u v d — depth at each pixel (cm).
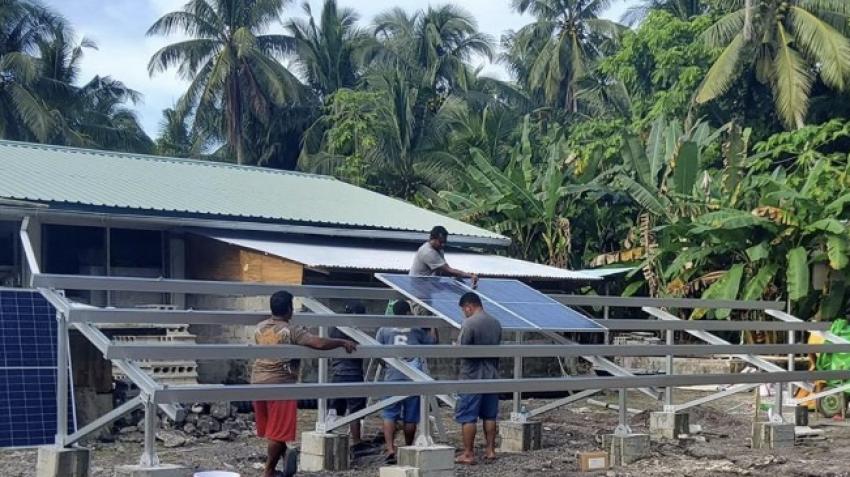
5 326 1023
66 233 1659
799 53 2856
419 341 1094
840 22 2841
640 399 1809
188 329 1795
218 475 739
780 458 1098
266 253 1678
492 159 3388
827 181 2175
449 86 4700
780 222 1961
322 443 999
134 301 1733
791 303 2055
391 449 1074
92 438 1203
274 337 811
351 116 3647
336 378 1152
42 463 805
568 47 4788
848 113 2919
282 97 4272
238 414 1407
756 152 2834
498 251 2600
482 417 1078
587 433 1306
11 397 967
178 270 1795
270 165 4578
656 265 2281
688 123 2920
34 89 4134
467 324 962
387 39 4991
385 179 3612
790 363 1277
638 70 3375
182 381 1405
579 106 4734
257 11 4334
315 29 4828
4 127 3922
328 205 2041
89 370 1228
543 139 3531
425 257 1112
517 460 1074
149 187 1842
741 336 2120
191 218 1703
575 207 2664
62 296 786
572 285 2228
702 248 2123
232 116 4316
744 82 3044
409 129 3603
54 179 1733
